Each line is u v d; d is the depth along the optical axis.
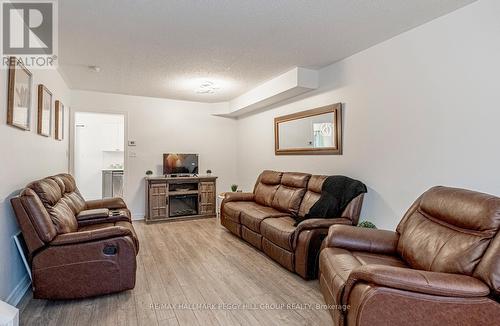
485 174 2.23
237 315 2.20
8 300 2.19
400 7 2.37
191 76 4.29
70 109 5.06
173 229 4.85
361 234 2.34
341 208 3.12
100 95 5.30
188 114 6.07
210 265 3.22
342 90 3.59
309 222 2.87
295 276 2.94
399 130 2.89
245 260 3.39
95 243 2.37
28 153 2.65
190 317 2.17
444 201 1.98
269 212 3.87
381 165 3.09
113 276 2.42
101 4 2.29
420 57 2.70
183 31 2.79
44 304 2.33
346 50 3.30
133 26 2.68
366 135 3.27
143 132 5.68
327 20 2.58
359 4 2.32
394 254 2.30
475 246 1.58
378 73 3.12
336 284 1.75
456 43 2.41
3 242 2.10
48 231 2.26
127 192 5.55
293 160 4.55
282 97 4.55
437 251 1.81
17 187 2.38
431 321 1.43
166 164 5.70
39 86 2.98
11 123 2.16
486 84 2.22
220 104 6.18
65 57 3.47
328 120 3.79
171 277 2.89
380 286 1.46
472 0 2.27
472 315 1.42
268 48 3.24
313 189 3.67
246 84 4.73
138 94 5.49
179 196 5.64
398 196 2.90
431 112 2.61
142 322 2.10
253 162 5.80
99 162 7.21
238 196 4.76
